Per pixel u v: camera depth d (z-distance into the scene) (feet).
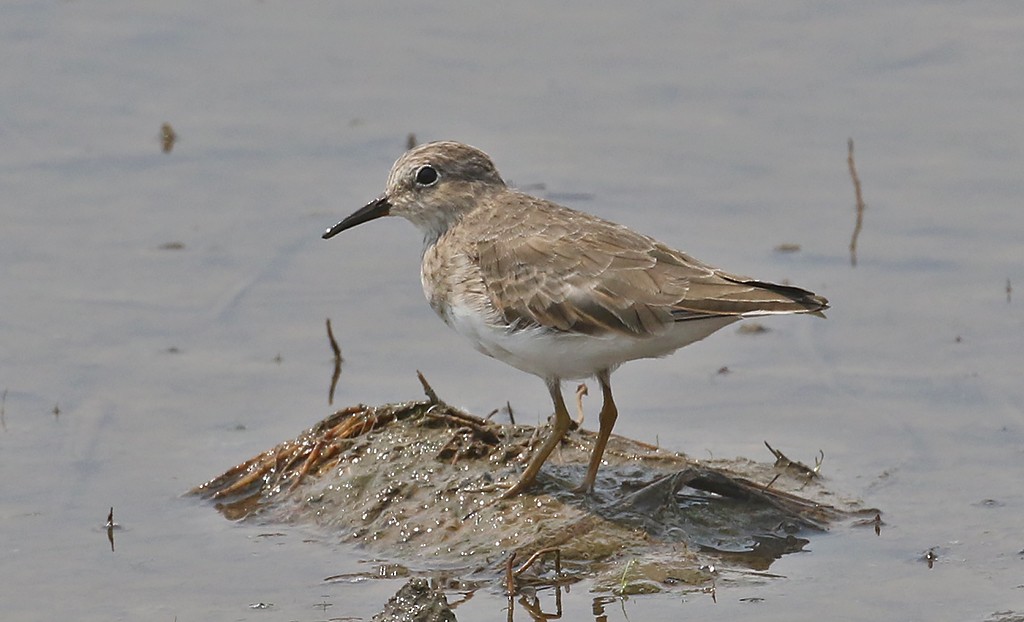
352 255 56.90
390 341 51.52
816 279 53.98
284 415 46.75
